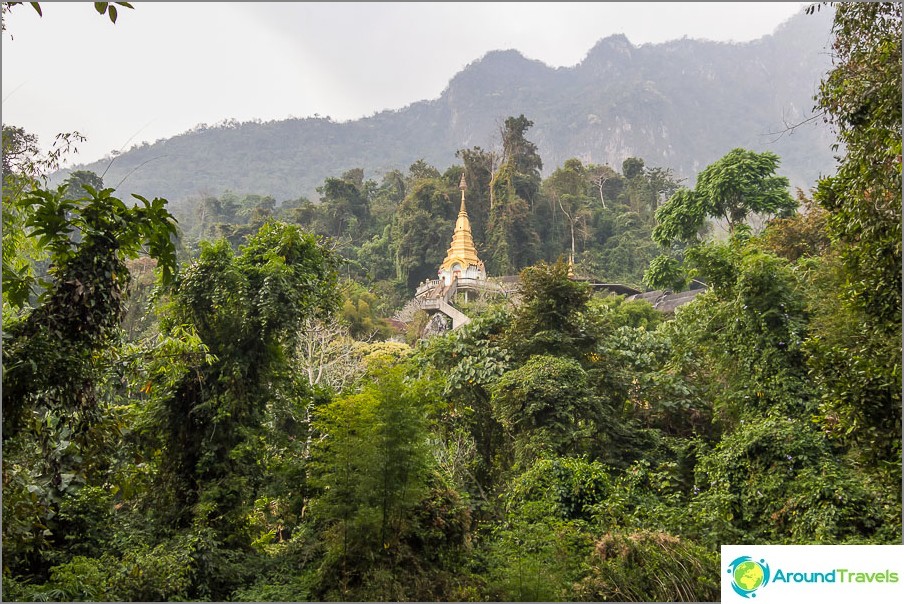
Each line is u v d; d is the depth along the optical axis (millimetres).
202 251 9484
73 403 6141
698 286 35312
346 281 37188
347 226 60469
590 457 11305
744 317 10609
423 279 53594
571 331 13250
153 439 9195
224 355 9117
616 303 28891
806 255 17344
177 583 7047
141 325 20859
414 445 7699
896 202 6102
